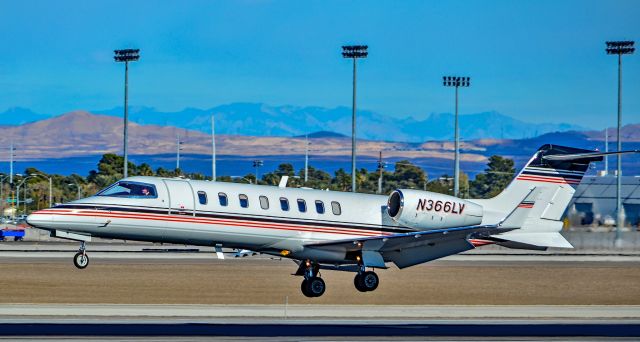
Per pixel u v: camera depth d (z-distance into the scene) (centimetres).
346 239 12812
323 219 12738
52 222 11650
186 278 16075
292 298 13862
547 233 13550
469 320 11319
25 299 12975
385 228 13062
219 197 12244
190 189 12175
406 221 12962
